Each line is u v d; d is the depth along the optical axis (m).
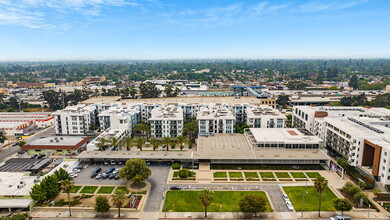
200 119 172.00
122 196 91.75
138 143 150.50
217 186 115.25
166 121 171.12
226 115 177.50
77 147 154.62
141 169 113.88
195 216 94.31
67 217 94.38
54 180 106.19
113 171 129.00
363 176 119.44
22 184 111.56
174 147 162.12
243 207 90.56
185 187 114.19
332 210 97.25
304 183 117.25
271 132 159.00
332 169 128.88
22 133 194.62
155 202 103.06
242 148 144.88
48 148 153.12
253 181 119.00
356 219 92.25
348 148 133.50
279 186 114.62
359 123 154.38
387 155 108.75
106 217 94.25
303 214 95.12
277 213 95.81
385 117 169.12
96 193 109.31
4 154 155.75
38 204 100.88
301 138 146.00
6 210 98.38
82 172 128.88
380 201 102.56
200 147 146.62
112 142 145.62
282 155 135.25
